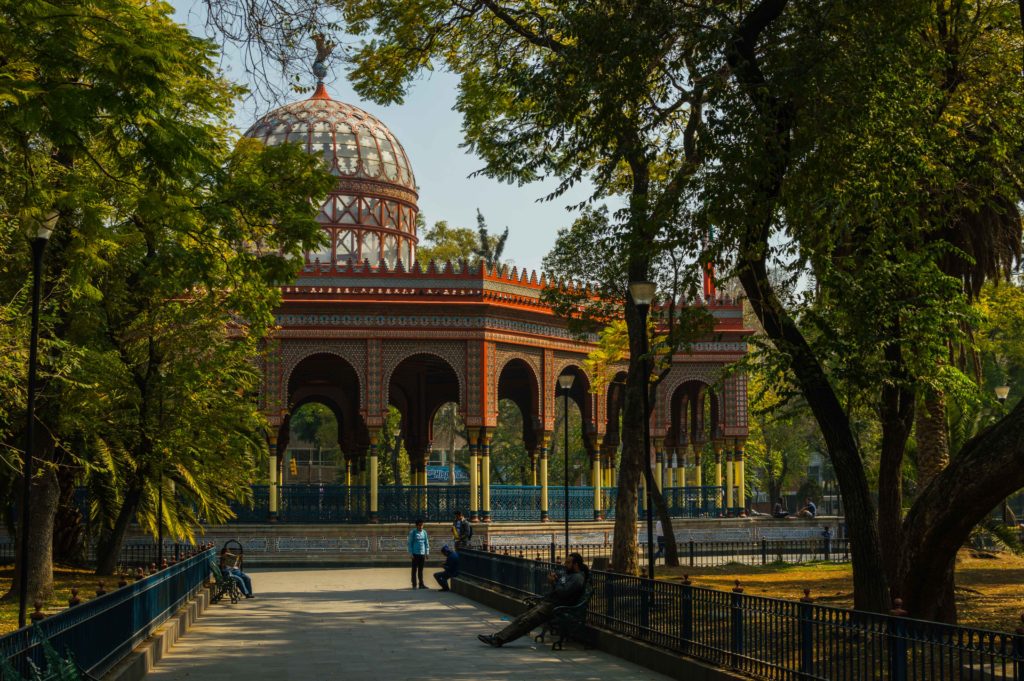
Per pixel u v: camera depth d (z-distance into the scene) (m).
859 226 15.43
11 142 13.27
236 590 23.73
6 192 14.26
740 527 42.09
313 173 17.72
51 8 11.00
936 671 10.45
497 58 22.81
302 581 29.52
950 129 16.66
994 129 16.72
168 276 16.14
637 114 15.57
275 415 35.16
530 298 37.09
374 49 24.33
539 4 22.08
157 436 23.98
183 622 17.50
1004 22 16.88
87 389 20.98
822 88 13.68
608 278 27.38
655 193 18.73
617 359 37.56
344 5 23.33
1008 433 12.16
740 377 42.25
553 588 16.34
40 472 20.14
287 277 16.55
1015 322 43.31
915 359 15.44
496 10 21.48
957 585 20.27
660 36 14.50
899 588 13.47
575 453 66.12
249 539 34.97
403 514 36.34
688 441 50.19
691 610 13.05
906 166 14.16
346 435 44.97
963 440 26.78
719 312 41.91
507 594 21.38
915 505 13.33
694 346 41.66
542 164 19.09
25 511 13.05
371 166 42.88
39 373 18.08
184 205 13.88
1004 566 25.09
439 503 36.53
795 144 13.75
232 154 18.98
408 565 35.38
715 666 12.19
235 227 15.81
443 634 17.52
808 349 14.34
